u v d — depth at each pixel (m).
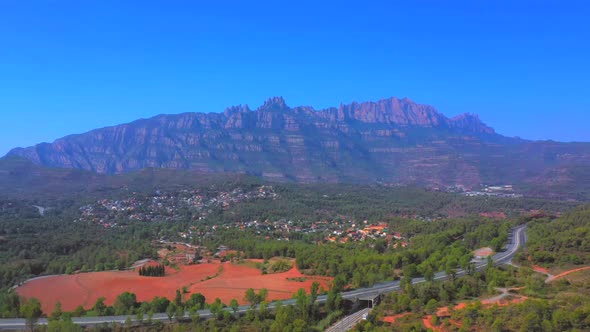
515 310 126.44
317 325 146.75
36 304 160.25
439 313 140.75
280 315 140.38
